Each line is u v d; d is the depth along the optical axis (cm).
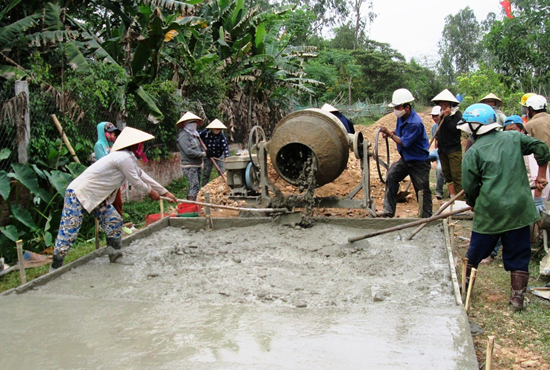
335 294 456
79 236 762
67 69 985
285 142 699
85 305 443
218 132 1028
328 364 320
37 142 770
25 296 471
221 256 586
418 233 660
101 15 1506
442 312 407
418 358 327
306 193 693
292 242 635
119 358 337
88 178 543
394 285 479
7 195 671
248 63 1769
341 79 3997
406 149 711
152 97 1170
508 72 1880
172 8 1141
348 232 673
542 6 1792
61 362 334
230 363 324
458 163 790
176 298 457
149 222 780
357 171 1083
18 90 744
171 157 1319
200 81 1476
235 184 782
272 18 1945
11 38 944
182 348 349
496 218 453
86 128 912
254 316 405
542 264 540
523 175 455
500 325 423
